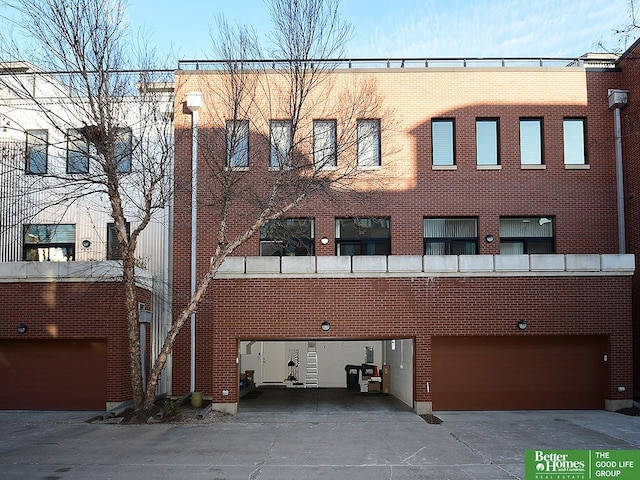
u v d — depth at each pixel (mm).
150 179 18578
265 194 20688
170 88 20062
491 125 22438
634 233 21047
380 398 21219
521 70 22281
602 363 17984
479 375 17891
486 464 11555
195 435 14352
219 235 16969
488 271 17578
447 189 21781
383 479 10547
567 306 17625
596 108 22297
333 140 21500
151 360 19875
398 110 21969
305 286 17500
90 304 17859
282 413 17500
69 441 13672
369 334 17406
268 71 21172
